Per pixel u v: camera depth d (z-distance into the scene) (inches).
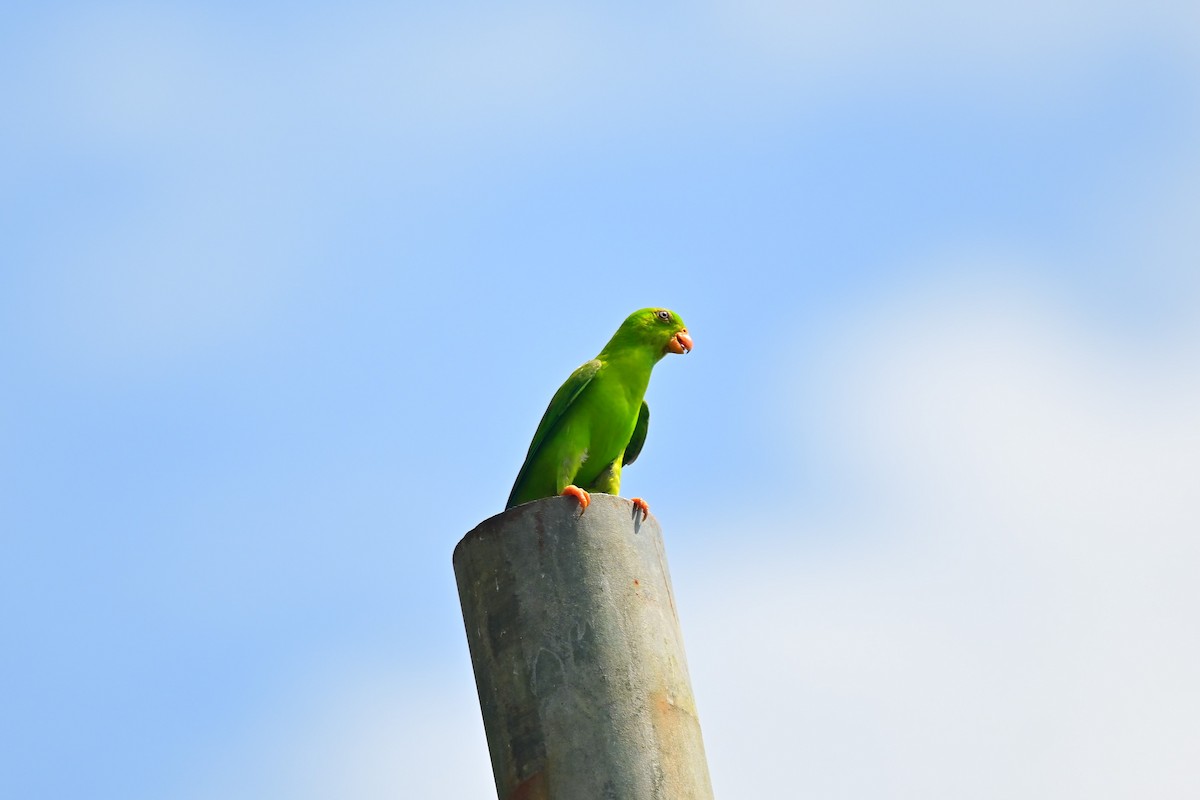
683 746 513.3
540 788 502.0
